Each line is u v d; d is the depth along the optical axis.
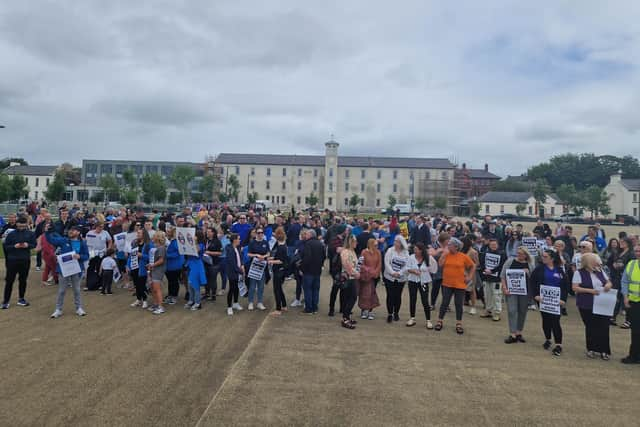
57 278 12.92
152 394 5.63
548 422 5.20
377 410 5.37
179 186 86.75
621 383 6.49
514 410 5.48
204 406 5.36
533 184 109.75
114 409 5.20
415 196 108.81
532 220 70.50
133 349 7.30
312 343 7.97
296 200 110.12
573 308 12.40
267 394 5.71
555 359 7.57
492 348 8.10
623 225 63.66
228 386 5.90
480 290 11.69
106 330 8.35
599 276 7.85
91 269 12.30
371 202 109.62
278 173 110.31
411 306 9.65
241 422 4.96
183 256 10.98
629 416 5.40
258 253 10.77
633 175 120.94
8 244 9.78
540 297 8.09
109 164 102.56
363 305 10.09
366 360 7.16
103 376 6.14
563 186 92.62
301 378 6.29
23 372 6.18
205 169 104.69
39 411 5.08
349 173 110.50
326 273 17.44
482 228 18.20
